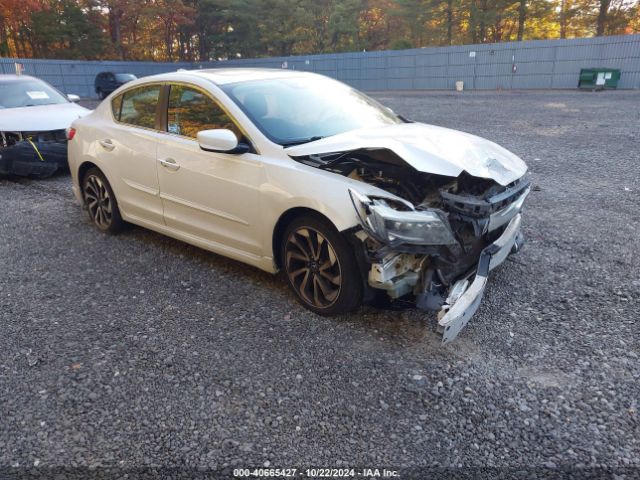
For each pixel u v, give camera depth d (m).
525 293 3.81
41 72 31.83
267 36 46.25
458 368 2.92
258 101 3.97
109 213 5.23
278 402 2.68
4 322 3.56
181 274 4.32
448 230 3.03
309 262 3.49
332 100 4.38
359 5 45.50
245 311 3.65
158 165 4.36
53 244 5.12
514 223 3.68
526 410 2.57
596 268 4.20
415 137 3.57
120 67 36.19
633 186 6.64
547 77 27.22
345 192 3.14
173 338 3.32
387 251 2.99
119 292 4.01
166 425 2.53
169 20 45.31
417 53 31.16
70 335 3.38
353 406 2.64
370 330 3.35
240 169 3.70
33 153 7.47
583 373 2.85
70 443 2.42
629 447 2.32
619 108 15.72
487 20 39.62
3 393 2.79
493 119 14.00
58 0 42.16
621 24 37.84
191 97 4.19
